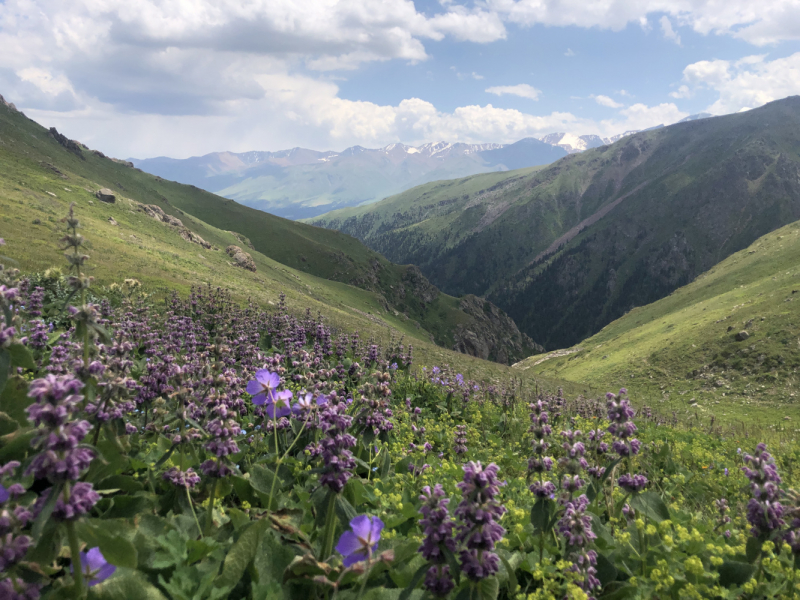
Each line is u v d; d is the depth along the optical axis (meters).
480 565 2.45
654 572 3.29
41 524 1.97
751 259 142.00
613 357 101.12
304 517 3.64
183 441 3.64
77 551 2.20
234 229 197.12
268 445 5.05
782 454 11.13
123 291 17.47
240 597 2.85
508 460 7.22
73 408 2.06
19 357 3.08
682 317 109.94
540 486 3.57
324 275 190.88
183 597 2.48
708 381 69.50
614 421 4.22
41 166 101.75
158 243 80.94
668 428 13.58
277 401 4.39
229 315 13.88
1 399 3.25
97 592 2.34
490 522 2.47
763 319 75.62
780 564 3.47
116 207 95.19
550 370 122.19
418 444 7.14
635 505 4.23
